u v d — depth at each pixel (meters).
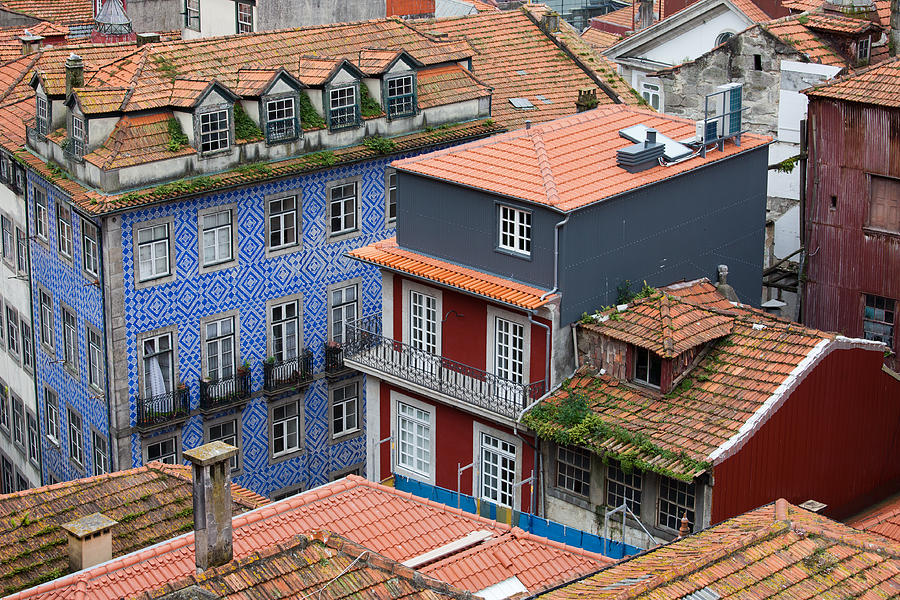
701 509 36.94
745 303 48.03
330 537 26.16
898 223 47.66
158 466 36.28
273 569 25.28
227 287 52.03
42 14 79.75
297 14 64.19
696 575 26.20
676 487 37.72
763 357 39.47
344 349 51.56
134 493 34.69
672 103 60.28
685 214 44.47
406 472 46.12
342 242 54.97
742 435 36.88
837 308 49.78
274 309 53.62
